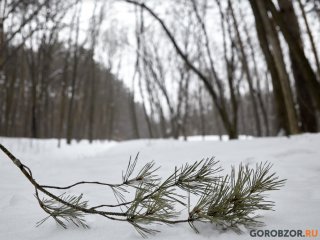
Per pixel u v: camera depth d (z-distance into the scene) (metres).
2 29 10.03
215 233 1.33
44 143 13.19
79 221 1.45
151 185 1.44
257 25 7.32
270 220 1.46
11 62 16.59
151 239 1.29
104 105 30.28
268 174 2.82
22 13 11.38
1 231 1.48
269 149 4.46
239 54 16.12
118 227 1.46
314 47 12.38
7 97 17.45
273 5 5.84
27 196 2.30
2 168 4.16
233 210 1.31
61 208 1.47
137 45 19.75
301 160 3.44
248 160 3.69
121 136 48.59
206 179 1.40
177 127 20.20
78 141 18.38
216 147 5.73
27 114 19.92
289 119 6.24
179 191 2.28
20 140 12.55
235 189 1.34
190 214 1.34
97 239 1.33
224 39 12.81
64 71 16.61
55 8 12.66
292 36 5.73
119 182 2.85
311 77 5.63
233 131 9.30
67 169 4.05
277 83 6.97
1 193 2.43
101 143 18.91
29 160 5.73
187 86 21.66
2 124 21.39
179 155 4.98
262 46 7.24
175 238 1.29
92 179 3.10
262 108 15.47
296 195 1.97
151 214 1.33
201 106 25.70
